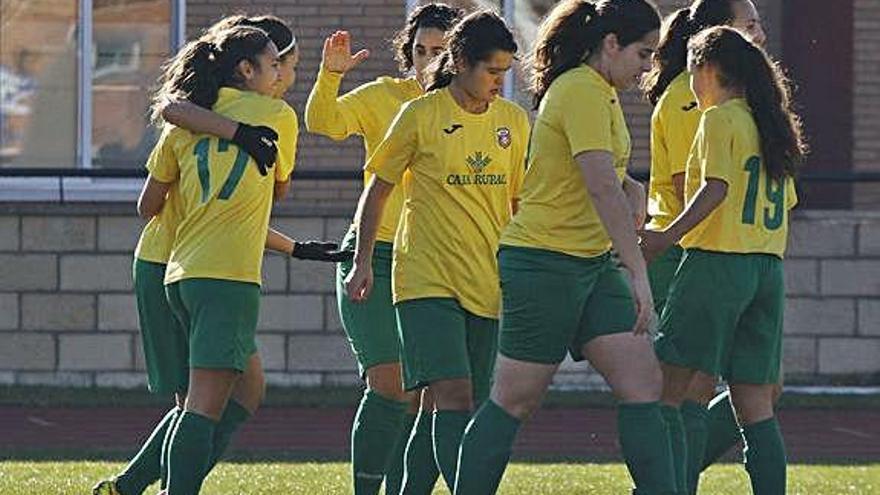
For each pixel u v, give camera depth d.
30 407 49.47
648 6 25.92
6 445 42.84
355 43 54.97
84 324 51.59
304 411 49.06
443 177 28.16
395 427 30.20
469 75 27.97
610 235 24.98
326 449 42.53
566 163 25.45
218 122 28.53
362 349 30.14
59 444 43.12
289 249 30.77
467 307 28.20
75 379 51.62
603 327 25.48
